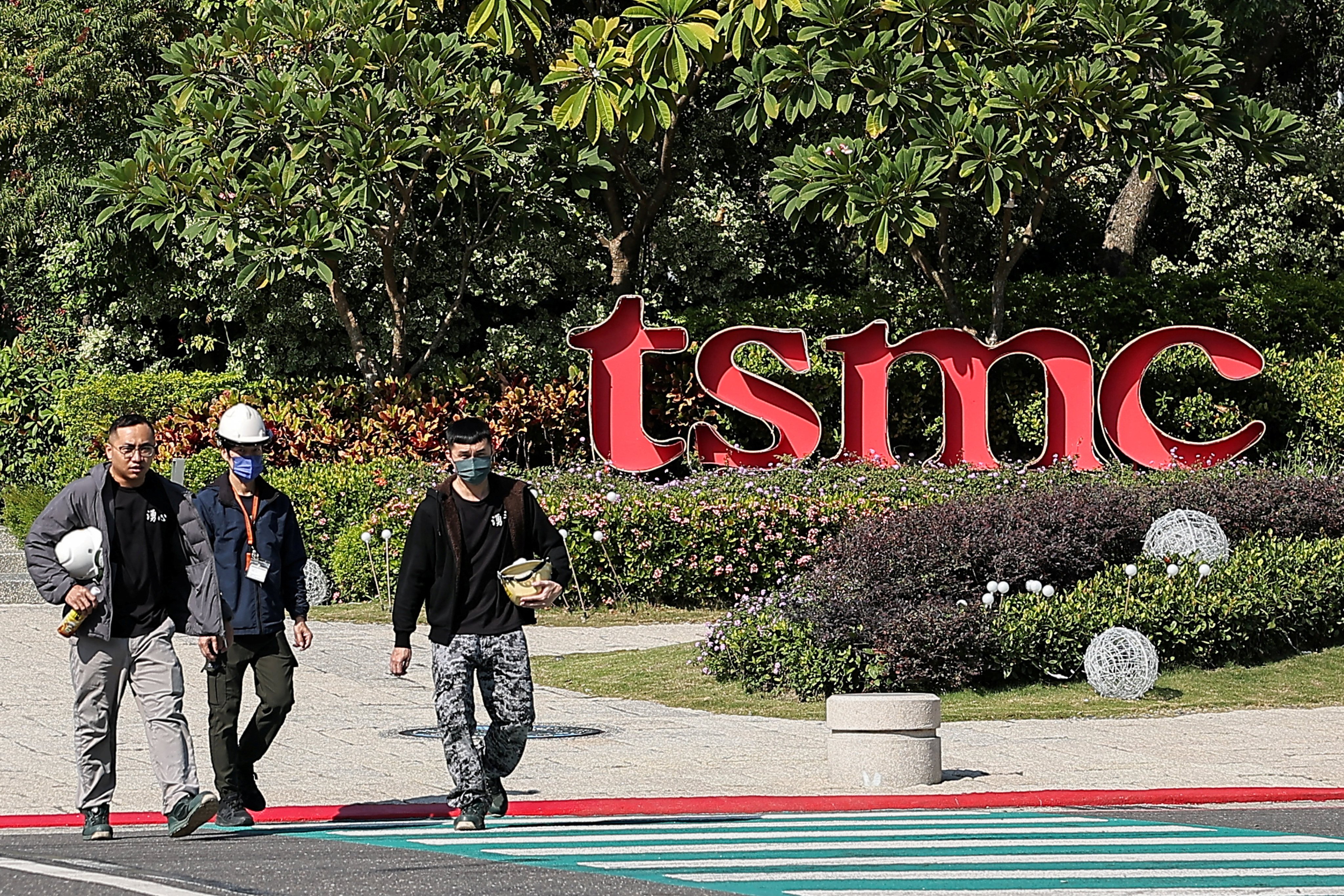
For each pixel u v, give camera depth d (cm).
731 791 1557
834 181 3331
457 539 1305
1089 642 2248
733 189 4694
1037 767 1692
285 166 3416
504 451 4003
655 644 2625
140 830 1391
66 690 2148
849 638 2145
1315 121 4888
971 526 2436
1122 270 4656
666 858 1202
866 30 3416
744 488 3077
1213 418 4031
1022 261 4984
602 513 2962
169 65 4200
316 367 4434
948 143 3331
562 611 2969
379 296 4400
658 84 3409
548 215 4031
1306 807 1523
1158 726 1953
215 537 1363
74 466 3909
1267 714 2052
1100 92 3312
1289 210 4738
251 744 1381
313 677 2295
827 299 4294
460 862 1172
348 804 1489
